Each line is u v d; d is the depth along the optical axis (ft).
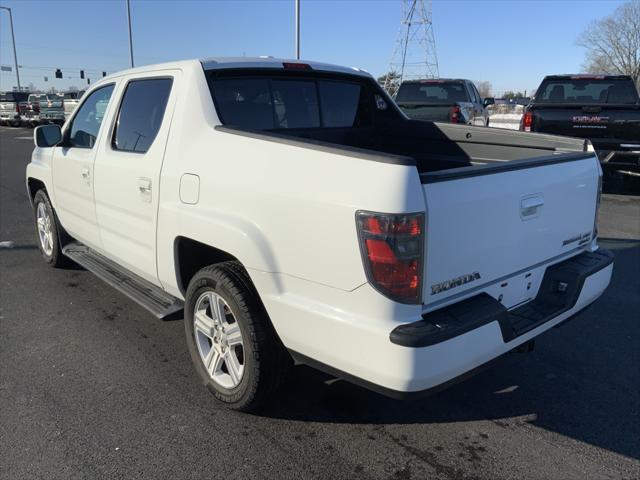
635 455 9.57
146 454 9.46
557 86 34.19
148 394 11.34
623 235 24.08
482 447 9.77
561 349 13.57
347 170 8.07
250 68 12.18
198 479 8.89
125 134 13.01
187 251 11.28
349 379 8.53
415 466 9.25
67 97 112.27
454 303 8.63
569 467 9.24
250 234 9.22
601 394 11.56
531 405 11.11
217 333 10.71
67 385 11.66
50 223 18.24
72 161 15.16
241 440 9.87
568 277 10.47
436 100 45.62
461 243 8.41
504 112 119.75
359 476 8.99
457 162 14.93
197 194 10.32
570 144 12.42
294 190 8.62
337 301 8.32
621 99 32.81
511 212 9.20
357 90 15.34
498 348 8.73
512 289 9.78
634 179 35.04
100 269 15.08
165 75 12.05
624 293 17.19
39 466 9.13
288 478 8.93
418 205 7.65
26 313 15.43
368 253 7.77
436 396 11.43
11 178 41.37
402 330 7.72
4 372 12.19
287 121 13.53
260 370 9.75
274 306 9.10
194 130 10.78
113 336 14.01
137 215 12.18
